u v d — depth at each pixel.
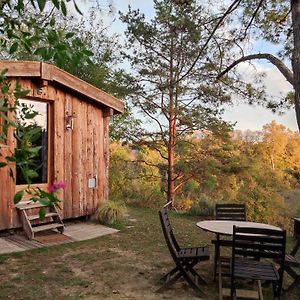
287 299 4.39
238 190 13.93
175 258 4.36
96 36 13.16
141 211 10.83
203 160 13.80
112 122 13.91
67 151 7.75
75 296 4.10
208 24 6.45
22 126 1.52
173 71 11.73
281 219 13.61
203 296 4.24
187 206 15.24
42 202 1.44
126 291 4.30
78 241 6.55
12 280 4.51
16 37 1.89
